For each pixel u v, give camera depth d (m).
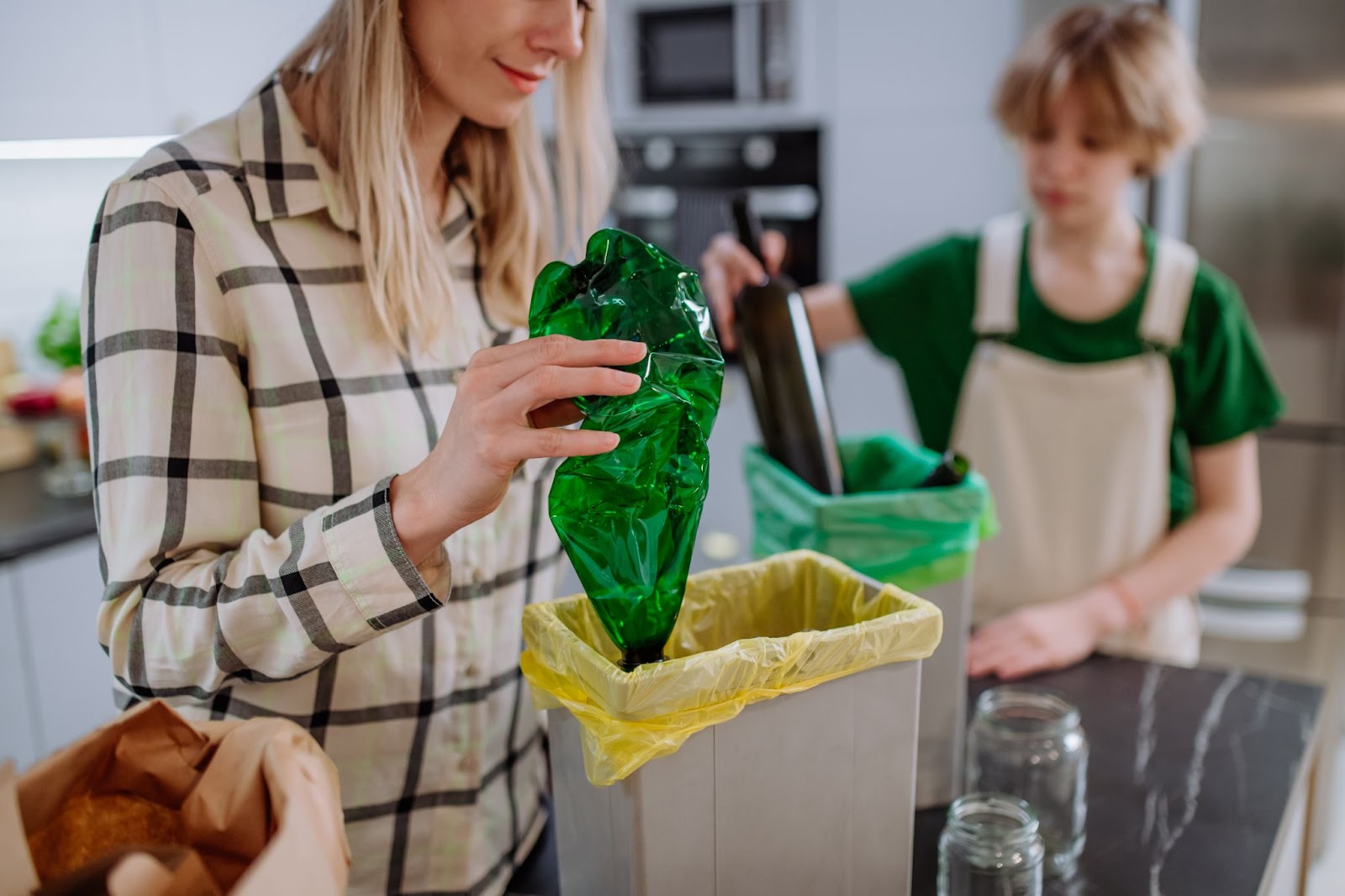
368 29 0.78
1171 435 1.54
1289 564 2.38
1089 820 0.93
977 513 0.90
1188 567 1.44
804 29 2.86
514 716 0.93
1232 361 1.49
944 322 1.64
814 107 2.91
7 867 0.46
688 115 3.02
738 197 1.03
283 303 0.79
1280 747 1.05
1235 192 2.27
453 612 0.86
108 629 0.75
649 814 0.63
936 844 0.90
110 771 0.57
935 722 0.93
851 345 2.96
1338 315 2.25
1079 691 1.18
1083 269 1.52
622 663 0.68
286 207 0.80
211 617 0.71
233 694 0.82
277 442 0.79
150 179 0.75
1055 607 1.33
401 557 0.67
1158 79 1.37
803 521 0.92
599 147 1.05
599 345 0.59
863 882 0.72
